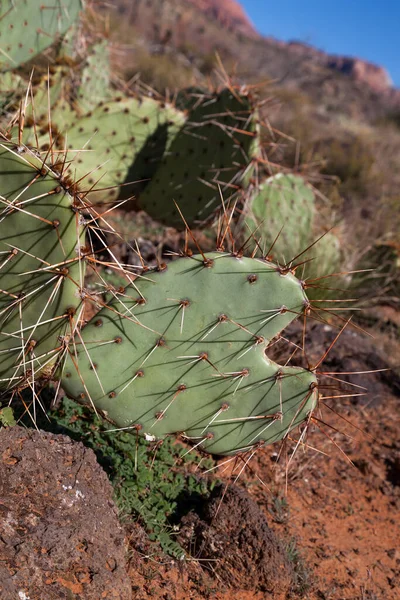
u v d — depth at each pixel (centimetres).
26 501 68
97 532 69
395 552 89
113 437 84
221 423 76
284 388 74
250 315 74
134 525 76
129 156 125
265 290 73
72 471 71
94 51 135
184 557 76
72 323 71
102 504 71
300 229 137
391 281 157
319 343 123
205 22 956
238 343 74
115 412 76
